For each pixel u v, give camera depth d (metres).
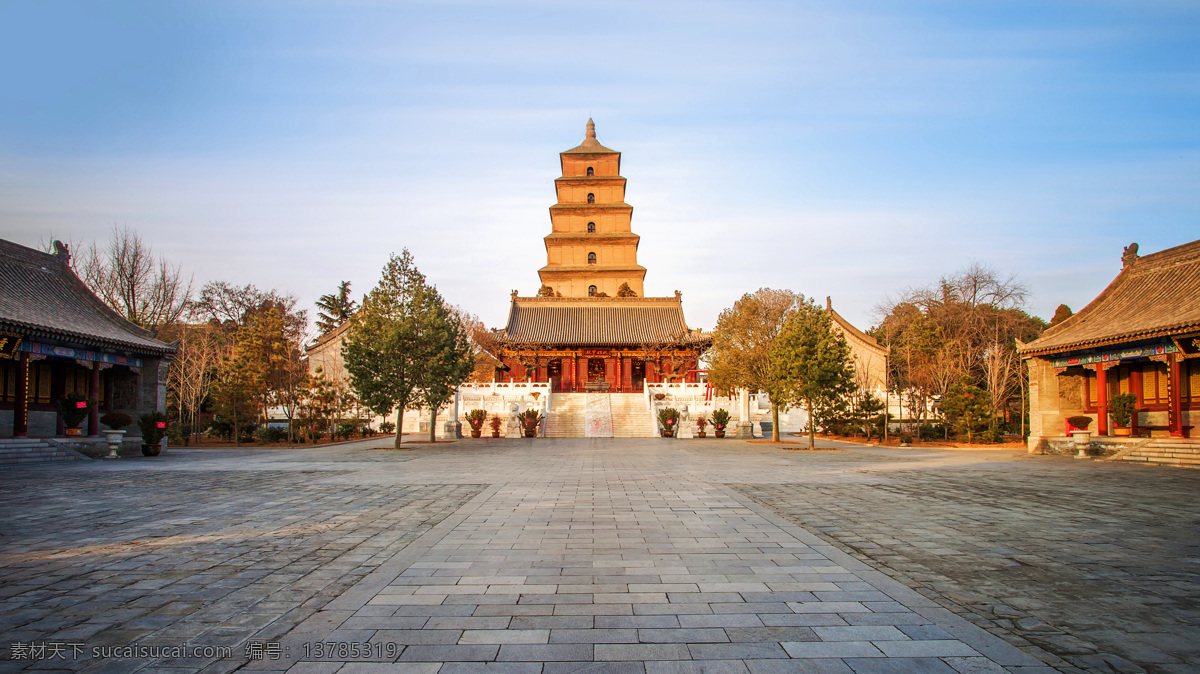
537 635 6.49
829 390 34.06
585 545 10.48
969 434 41.44
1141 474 21.94
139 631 6.62
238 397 39.75
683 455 29.86
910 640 6.39
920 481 19.52
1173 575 8.78
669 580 8.44
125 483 19.02
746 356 48.34
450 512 13.66
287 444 40.59
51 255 35.75
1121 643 6.35
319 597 7.75
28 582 8.37
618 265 80.44
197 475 21.25
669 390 55.47
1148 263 33.78
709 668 5.70
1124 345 29.73
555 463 25.53
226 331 75.56
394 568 9.05
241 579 8.51
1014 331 61.25
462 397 51.50
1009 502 15.22
